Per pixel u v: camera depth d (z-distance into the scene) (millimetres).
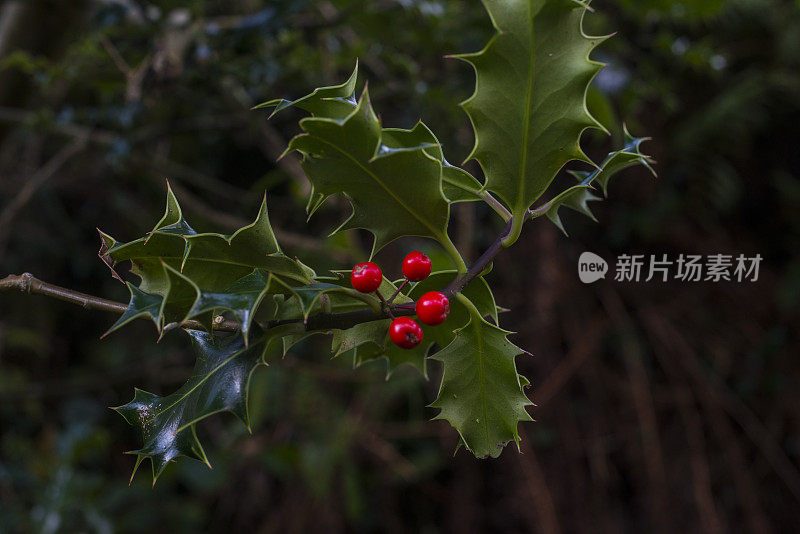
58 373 3182
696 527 2750
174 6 1504
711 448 2938
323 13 2016
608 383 2922
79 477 2479
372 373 2705
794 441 2896
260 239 643
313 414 2848
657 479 2787
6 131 1839
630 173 3066
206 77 1564
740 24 3053
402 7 1754
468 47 1802
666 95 2107
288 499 2934
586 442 2838
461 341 699
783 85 2969
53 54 1785
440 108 1908
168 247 659
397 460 2900
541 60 585
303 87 1835
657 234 3064
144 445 632
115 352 3186
